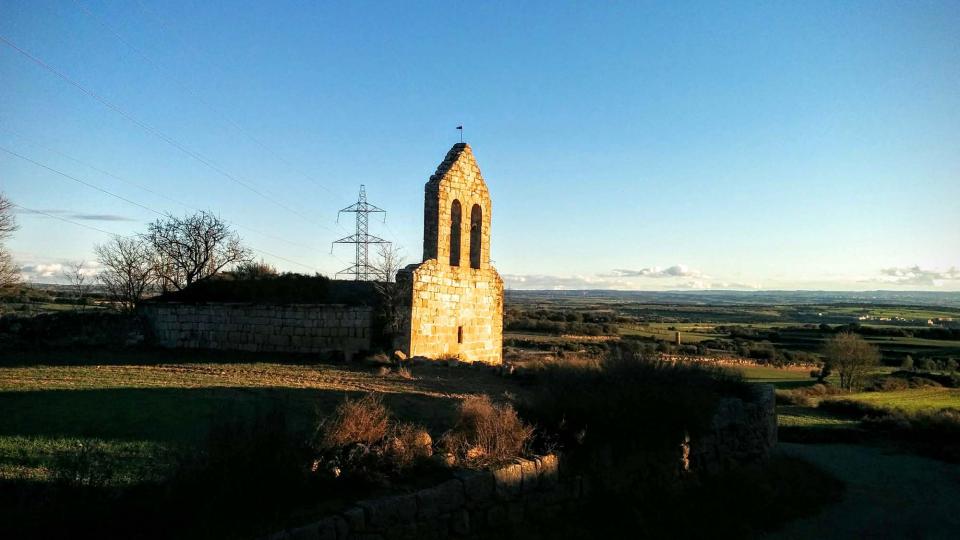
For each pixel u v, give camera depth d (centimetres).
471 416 1223
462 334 2627
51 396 1554
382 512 865
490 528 1023
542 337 7412
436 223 2477
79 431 1209
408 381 1931
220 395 1606
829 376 6075
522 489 1091
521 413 1303
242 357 2414
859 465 2230
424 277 2397
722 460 1617
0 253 4191
